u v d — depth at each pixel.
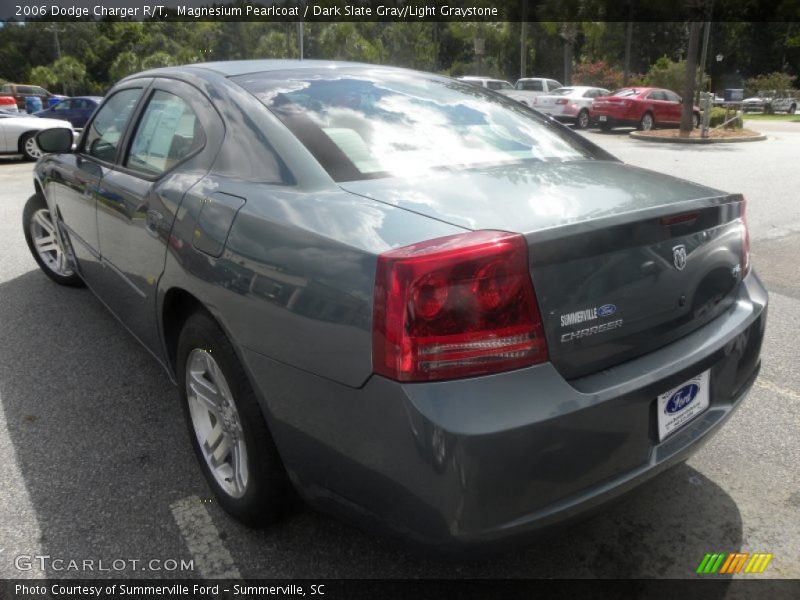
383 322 1.60
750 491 2.55
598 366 1.80
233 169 2.32
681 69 32.34
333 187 2.05
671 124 21.78
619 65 47.25
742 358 2.21
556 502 1.69
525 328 1.64
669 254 1.96
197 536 2.29
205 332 2.21
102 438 2.89
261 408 2.02
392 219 1.81
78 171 3.59
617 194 2.05
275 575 2.12
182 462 2.71
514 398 1.60
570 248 1.70
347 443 1.74
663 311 1.96
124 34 75.88
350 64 3.02
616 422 1.76
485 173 2.19
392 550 2.23
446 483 1.56
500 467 1.58
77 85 72.50
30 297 4.63
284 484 2.12
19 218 7.25
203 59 56.38
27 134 13.09
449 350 1.58
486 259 1.59
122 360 3.65
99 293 3.65
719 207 2.14
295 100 2.47
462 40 53.09
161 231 2.47
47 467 2.67
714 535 2.30
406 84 2.84
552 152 2.59
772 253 5.87
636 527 2.35
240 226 2.06
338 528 2.33
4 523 2.34
